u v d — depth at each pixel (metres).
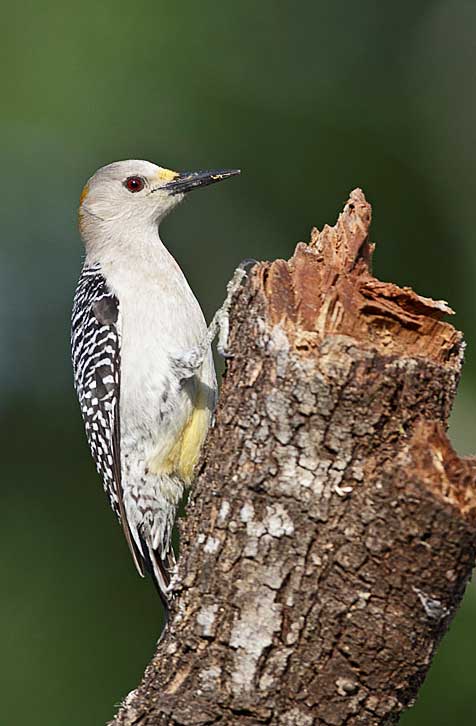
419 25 17.84
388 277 17.11
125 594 15.91
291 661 7.05
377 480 6.86
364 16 17.50
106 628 15.62
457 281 17.39
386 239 17.11
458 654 13.50
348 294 7.29
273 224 16.92
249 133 16.36
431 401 7.05
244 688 7.15
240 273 10.14
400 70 17.59
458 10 17.98
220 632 7.20
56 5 15.44
